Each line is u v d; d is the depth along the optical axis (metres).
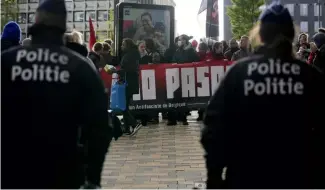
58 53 2.35
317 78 2.34
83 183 2.40
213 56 10.84
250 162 2.26
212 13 12.55
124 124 9.17
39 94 2.28
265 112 2.27
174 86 10.73
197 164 6.41
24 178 2.24
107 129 2.40
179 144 8.09
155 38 11.46
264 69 2.31
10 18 34.62
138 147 7.86
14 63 2.34
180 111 10.78
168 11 11.51
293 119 2.26
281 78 2.29
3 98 2.30
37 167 2.24
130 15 11.31
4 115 2.29
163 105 10.72
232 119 2.32
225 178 2.42
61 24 2.41
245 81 2.30
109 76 9.80
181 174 5.80
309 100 2.29
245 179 2.27
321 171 2.29
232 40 11.64
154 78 10.71
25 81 2.30
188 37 11.08
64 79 2.30
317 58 6.92
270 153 2.25
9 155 2.26
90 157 2.39
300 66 2.34
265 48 2.37
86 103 2.36
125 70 8.83
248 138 2.28
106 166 6.33
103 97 2.39
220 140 2.32
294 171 2.23
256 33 2.46
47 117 2.26
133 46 8.99
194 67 10.77
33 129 2.26
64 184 2.26
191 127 10.43
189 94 10.77
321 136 2.31
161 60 11.23
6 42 5.38
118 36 11.32
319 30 9.08
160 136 9.08
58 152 2.26
